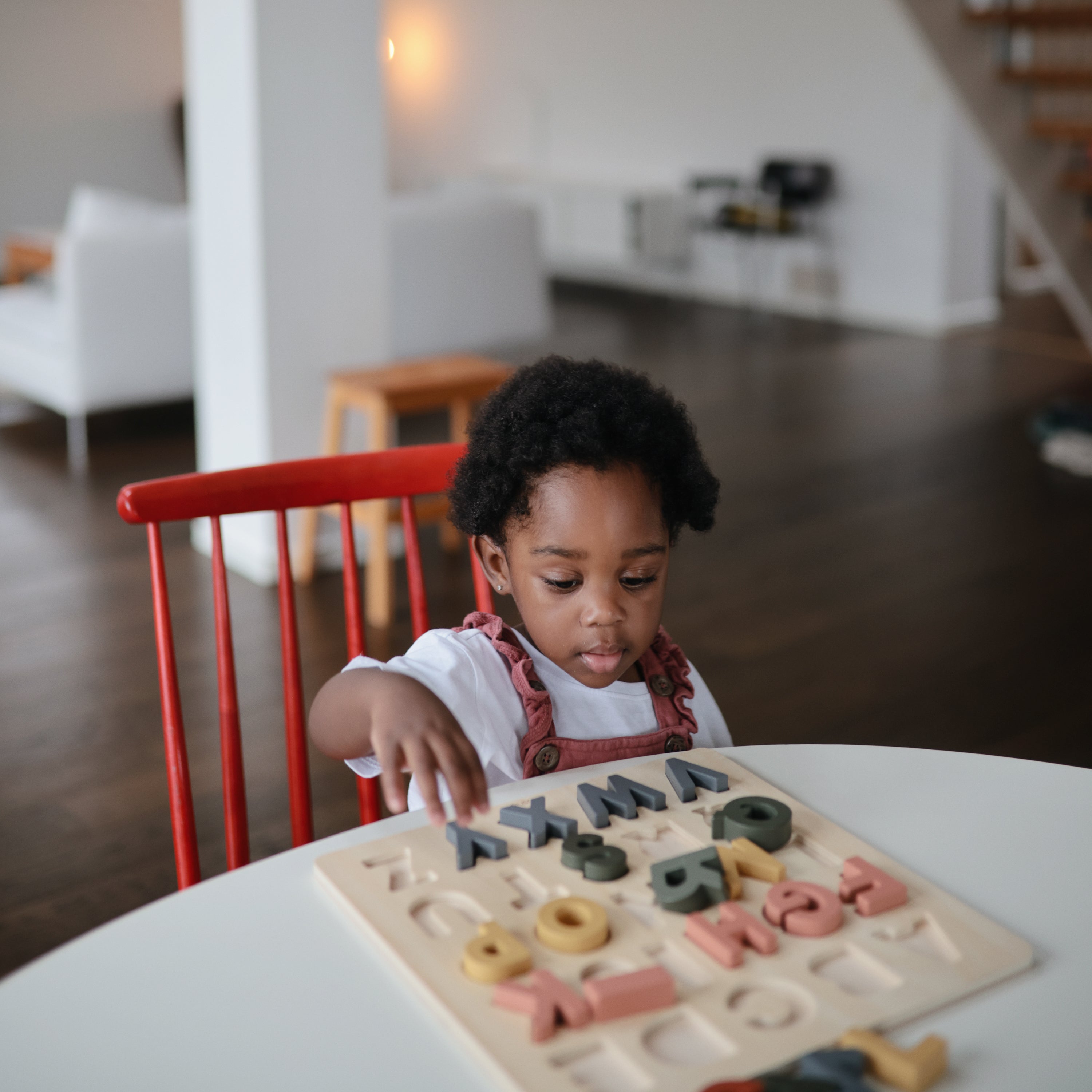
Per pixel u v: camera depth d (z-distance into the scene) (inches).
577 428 32.2
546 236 315.6
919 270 254.8
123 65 323.6
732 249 289.4
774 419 187.8
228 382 125.2
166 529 138.3
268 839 79.0
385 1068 22.6
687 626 114.0
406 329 193.6
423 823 31.1
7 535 136.3
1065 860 29.7
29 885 74.1
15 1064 22.9
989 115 180.4
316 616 115.3
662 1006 23.4
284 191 117.3
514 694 36.9
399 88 367.2
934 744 91.2
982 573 125.7
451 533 133.3
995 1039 23.3
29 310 185.9
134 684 101.7
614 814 30.6
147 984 25.1
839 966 25.1
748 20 271.0
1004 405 193.8
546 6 316.2
